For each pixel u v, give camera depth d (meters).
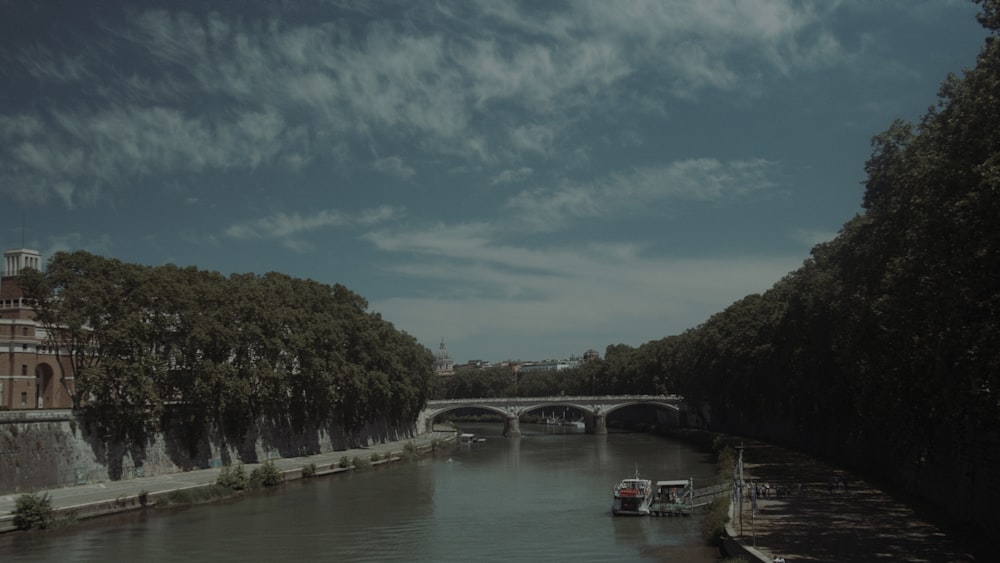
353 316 130.38
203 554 53.75
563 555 52.97
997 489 45.50
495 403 190.38
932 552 42.25
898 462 69.75
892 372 52.22
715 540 54.28
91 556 52.50
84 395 81.94
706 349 148.00
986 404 40.31
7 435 67.88
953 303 37.59
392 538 59.44
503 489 87.75
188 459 91.69
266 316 99.56
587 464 114.50
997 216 34.47
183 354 87.88
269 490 86.38
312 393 114.19
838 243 78.81
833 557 41.19
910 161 53.19
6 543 55.78
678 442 158.62
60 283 77.69
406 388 149.38
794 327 93.62
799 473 80.44
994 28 38.53
